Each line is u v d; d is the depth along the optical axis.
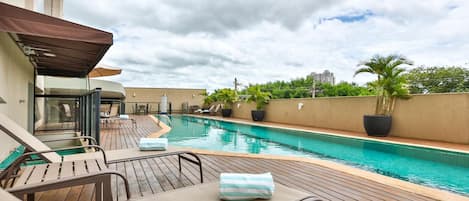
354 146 7.32
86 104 6.77
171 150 3.51
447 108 6.71
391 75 7.56
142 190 2.97
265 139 8.66
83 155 3.25
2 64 4.38
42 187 1.74
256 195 1.77
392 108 7.93
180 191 1.93
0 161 4.16
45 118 8.78
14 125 3.14
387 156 6.00
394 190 3.02
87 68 7.52
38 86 8.38
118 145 6.14
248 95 14.60
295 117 11.99
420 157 5.82
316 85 14.66
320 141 8.22
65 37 3.28
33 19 3.08
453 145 6.23
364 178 3.48
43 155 2.76
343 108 9.63
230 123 13.97
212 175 3.58
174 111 23.58
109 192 2.02
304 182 3.31
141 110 22.22
